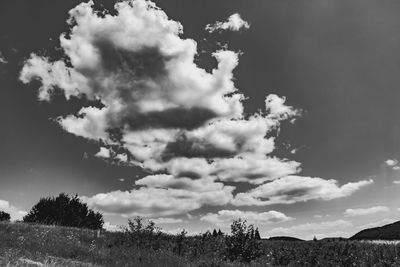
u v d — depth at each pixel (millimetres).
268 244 25234
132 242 21094
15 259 11906
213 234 24547
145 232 22375
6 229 19250
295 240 28109
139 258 16859
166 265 16234
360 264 19828
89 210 38062
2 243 15617
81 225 35688
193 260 18547
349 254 21016
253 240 21859
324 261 20609
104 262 15273
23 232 19672
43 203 36219
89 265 13836
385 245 21875
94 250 17641
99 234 23234
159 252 19219
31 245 16422
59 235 20375
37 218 34594
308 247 23109
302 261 21062
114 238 22047
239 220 22281
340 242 24344
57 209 35594
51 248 16453
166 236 23719
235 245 21219
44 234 19203
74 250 16797
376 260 19922
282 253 21828
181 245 21312
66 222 35125
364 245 22516
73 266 12898
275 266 20109
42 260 12867
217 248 21672
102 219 38250
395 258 19109
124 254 17547
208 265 17406
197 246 21484
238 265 18594
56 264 12391
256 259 21047
